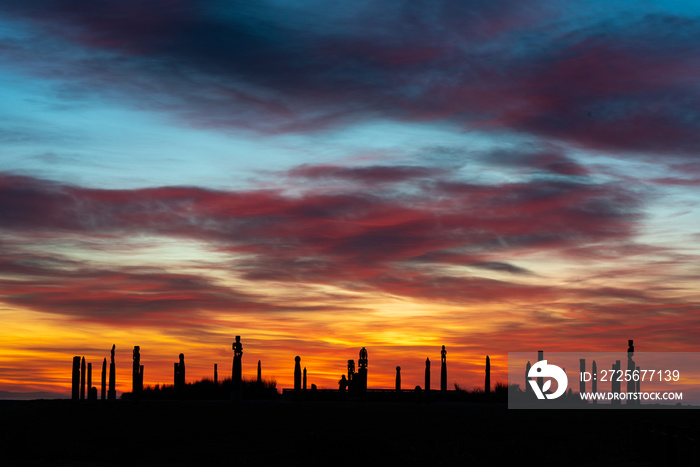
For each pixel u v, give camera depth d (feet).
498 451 128.16
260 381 269.44
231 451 158.92
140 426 184.96
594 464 102.53
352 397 252.62
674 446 75.10
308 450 130.72
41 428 189.88
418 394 250.16
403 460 123.75
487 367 254.88
